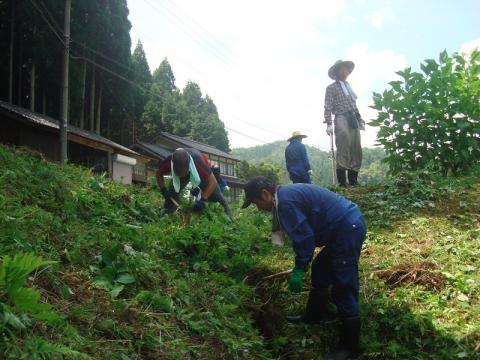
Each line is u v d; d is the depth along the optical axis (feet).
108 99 91.50
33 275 8.84
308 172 23.32
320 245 10.96
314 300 11.71
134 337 8.42
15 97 81.25
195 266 13.41
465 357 9.43
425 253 14.92
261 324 11.97
